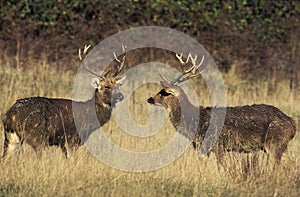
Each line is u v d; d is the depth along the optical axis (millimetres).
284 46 70688
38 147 36594
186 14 69188
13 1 66938
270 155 36875
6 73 56500
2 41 66188
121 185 31312
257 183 32375
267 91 62906
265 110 37562
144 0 68562
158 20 68688
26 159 34531
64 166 33312
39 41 66562
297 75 69000
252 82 66875
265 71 69500
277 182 32156
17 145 36750
